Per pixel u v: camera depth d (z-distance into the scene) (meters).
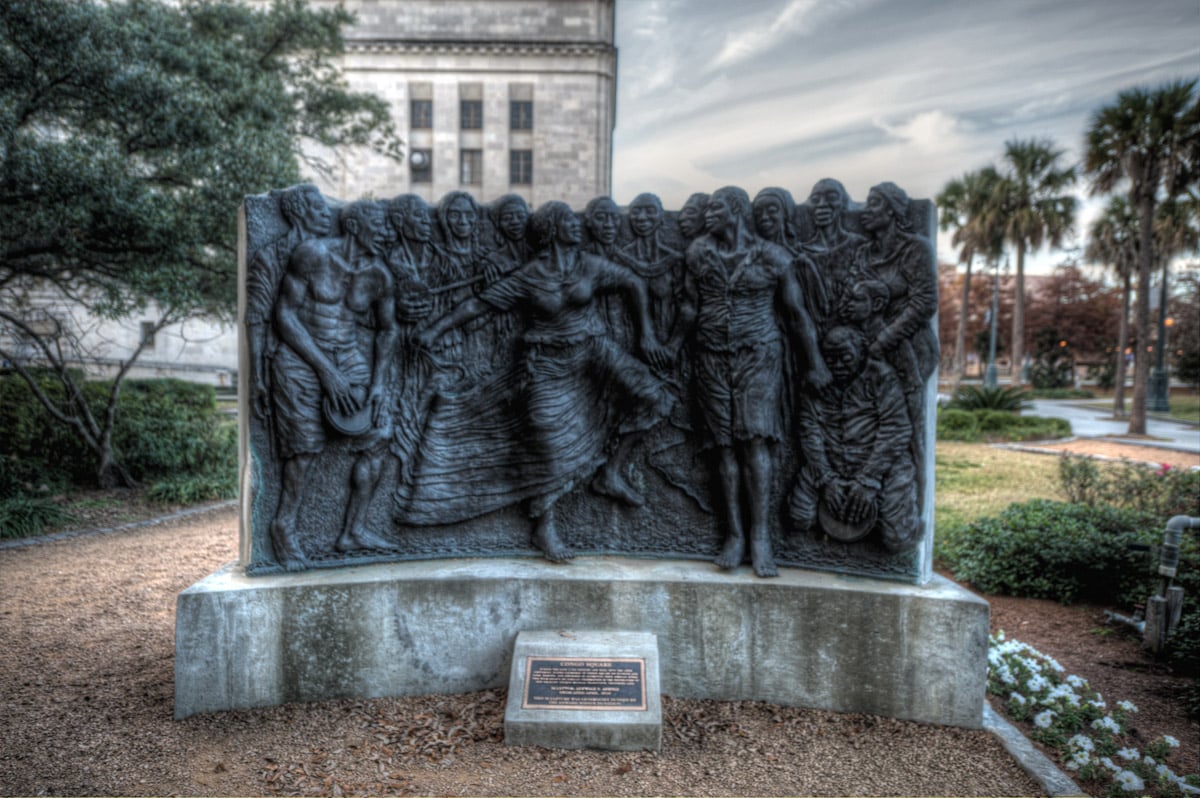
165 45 9.96
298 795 3.17
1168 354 37.12
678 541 4.54
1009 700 4.34
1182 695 4.60
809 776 3.44
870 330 4.24
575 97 32.59
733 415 4.31
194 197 9.49
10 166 7.61
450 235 4.37
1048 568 6.53
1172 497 8.29
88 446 10.61
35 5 7.98
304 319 4.15
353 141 16.16
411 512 4.41
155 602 5.71
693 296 4.39
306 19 14.23
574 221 4.36
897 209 4.18
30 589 6.02
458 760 3.48
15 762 3.38
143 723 3.78
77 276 10.05
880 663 4.02
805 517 4.34
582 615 4.19
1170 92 18.95
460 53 32.34
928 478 4.20
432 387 4.43
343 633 4.06
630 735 3.60
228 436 12.44
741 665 4.17
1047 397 34.22
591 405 4.50
